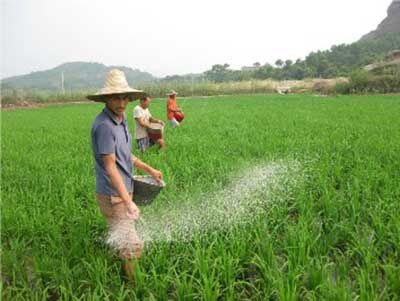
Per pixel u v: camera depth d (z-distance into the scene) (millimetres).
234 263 4020
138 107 9469
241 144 9859
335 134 10789
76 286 3910
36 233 5000
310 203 5398
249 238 4395
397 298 3498
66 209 5496
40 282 4016
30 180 7391
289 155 8164
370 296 3342
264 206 5543
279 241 4551
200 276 3785
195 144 10172
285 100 30344
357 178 6281
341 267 3875
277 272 3711
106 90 3752
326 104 23859
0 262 4332
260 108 22516
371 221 5004
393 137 9930
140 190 4367
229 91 48094
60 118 21922
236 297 3717
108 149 3801
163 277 3855
